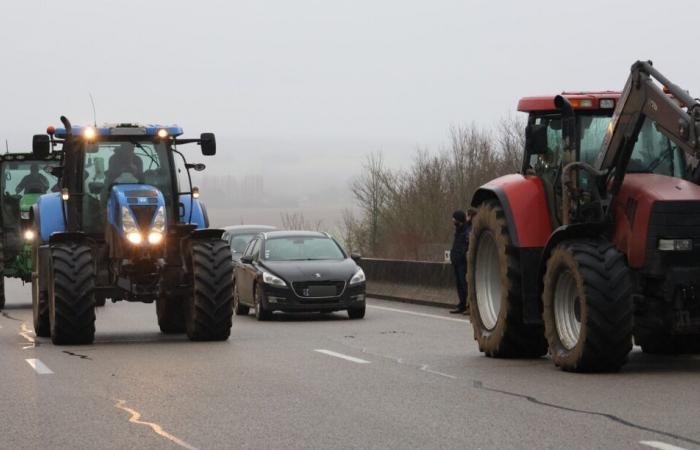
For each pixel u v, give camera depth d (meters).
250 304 33.25
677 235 17.97
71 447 12.67
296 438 12.94
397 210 62.22
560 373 18.50
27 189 40.66
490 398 15.73
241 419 14.26
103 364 20.70
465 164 62.00
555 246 19.27
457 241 33.47
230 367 19.88
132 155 26.52
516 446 12.22
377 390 16.70
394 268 41.53
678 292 18.08
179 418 14.41
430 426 13.56
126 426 13.90
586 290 17.97
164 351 23.02
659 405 14.80
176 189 26.62
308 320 31.83
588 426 13.31
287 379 18.09
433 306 37.59
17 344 25.20
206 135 26.86
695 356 20.84
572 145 19.47
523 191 20.73
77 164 26.34
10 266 40.38
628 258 18.33
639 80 18.38
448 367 19.62
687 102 17.66
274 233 34.91
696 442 12.25
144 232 25.20
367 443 12.57
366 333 27.03
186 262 25.86
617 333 17.88
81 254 25.25
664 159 19.48
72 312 24.69
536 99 20.56
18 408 15.47
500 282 21.34
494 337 20.95
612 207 18.72
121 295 25.89
